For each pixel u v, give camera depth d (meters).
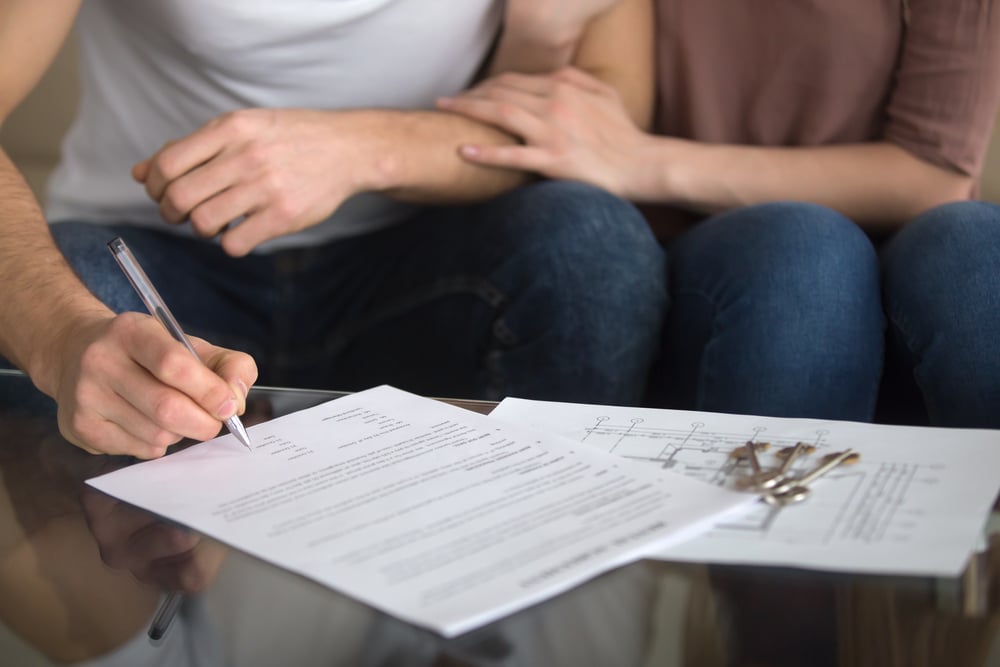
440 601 0.49
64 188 1.42
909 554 0.52
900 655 0.46
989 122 1.34
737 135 1.45
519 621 0.49
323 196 1.15
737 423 0.70
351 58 1.34
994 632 0.47
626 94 1.45
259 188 1.11
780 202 1.14
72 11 1.18
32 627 0.51
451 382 1.30
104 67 1.35
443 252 1.28
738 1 1.39
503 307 1.20
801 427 0.69
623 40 1.44
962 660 0.46
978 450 0.63
